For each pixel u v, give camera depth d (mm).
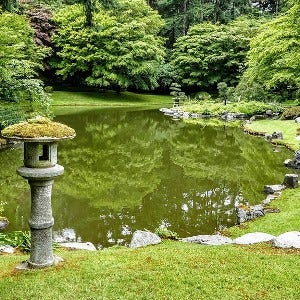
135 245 6648
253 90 29719
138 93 43188
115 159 15086
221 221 8828
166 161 14898
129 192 11047
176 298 4145
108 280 4531
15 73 17531
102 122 23984
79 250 6371
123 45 37812
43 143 4629
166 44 50844
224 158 15352
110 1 10984
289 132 19250
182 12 50500
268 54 21359
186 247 6199
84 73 40594
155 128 22609
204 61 42219
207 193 10922
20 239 6891
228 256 5352
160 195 10750
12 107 17172
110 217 9094
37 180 4621
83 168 13609
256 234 6719
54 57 39188
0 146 16125
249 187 11383
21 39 23438
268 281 4551
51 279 4566
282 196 9773
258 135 20297
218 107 28766
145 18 41062
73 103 33875
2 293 4277
